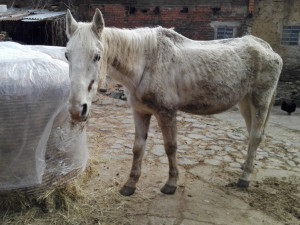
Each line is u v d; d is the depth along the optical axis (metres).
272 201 2.95
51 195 2.54
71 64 1.88
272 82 3.21
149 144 4.41
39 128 2.23
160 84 2.59
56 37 9.41
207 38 9.44
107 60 2.33
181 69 2.71
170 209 2.72
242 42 3.20
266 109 3.24
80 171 2.75
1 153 2.16
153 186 3.14
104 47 2.22
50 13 9.95
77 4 10.14
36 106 2.19
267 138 5.09
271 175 3.56
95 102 6.80
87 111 1.91
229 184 3.27
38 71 2.29
